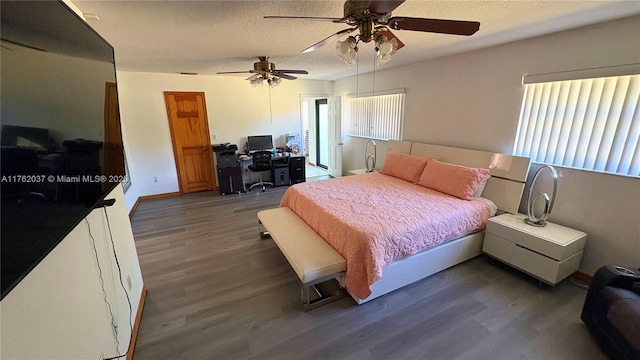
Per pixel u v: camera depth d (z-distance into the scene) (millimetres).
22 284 834
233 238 3418
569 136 2514
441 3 1792
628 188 2182
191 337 1890
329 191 3264
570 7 1860
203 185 5637
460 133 3531
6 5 709
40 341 892
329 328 1964
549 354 1734
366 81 5227
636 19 2014
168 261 2877
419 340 1852
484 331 1922
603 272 1853
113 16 1903
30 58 819
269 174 6250
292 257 2201
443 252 2566
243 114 5719
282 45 2820
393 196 3055
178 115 5156
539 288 2385
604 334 1722
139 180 5027
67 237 1134
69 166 1030
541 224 2555
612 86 2209
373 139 5262
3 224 653
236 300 2266
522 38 2680
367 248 2053
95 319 1320
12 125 712
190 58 3449
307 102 7695
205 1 1699
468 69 3322
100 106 1410
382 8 1397
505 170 2957
